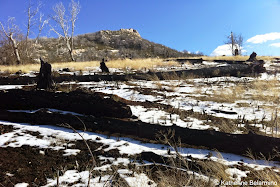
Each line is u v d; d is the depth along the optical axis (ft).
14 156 10.38
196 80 30.60
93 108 14.84
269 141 10.39
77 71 39.70
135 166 9.62
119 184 8.27
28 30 83.35
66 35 90.17
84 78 28.76
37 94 16.55
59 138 12.25
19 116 14.83
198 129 12.49
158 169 9.43
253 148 10.50
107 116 14.60
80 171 9.39
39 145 11.50
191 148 11.43
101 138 12.30
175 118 14.83
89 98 15.40
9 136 12.35
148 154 10.64
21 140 11.93
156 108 17.07
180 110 16.67
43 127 13.71
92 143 11.71
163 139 12.13
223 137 11.24
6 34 70.23
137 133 12.79
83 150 11.09
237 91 22.74
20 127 13.60
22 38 85.35
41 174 9.13
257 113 16.43
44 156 10.53
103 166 9.73
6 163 9.75
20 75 33.91
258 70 35.94
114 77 29.45
